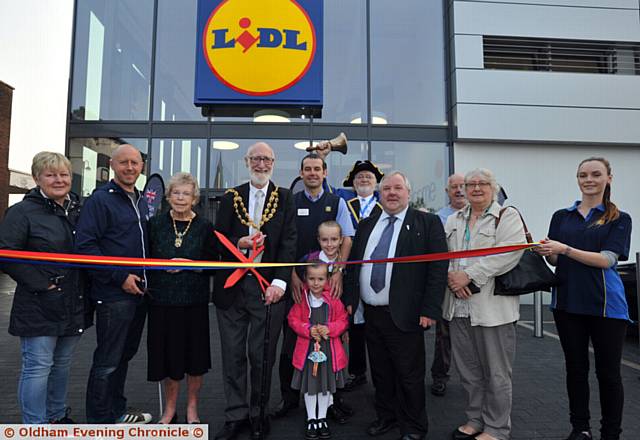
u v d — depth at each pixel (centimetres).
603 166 245
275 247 275
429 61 810
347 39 792
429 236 257
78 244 231
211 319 638
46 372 233
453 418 294
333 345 274
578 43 815
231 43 724
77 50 777
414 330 253
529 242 258
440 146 792
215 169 762
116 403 273
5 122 1440
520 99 780
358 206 380
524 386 358
